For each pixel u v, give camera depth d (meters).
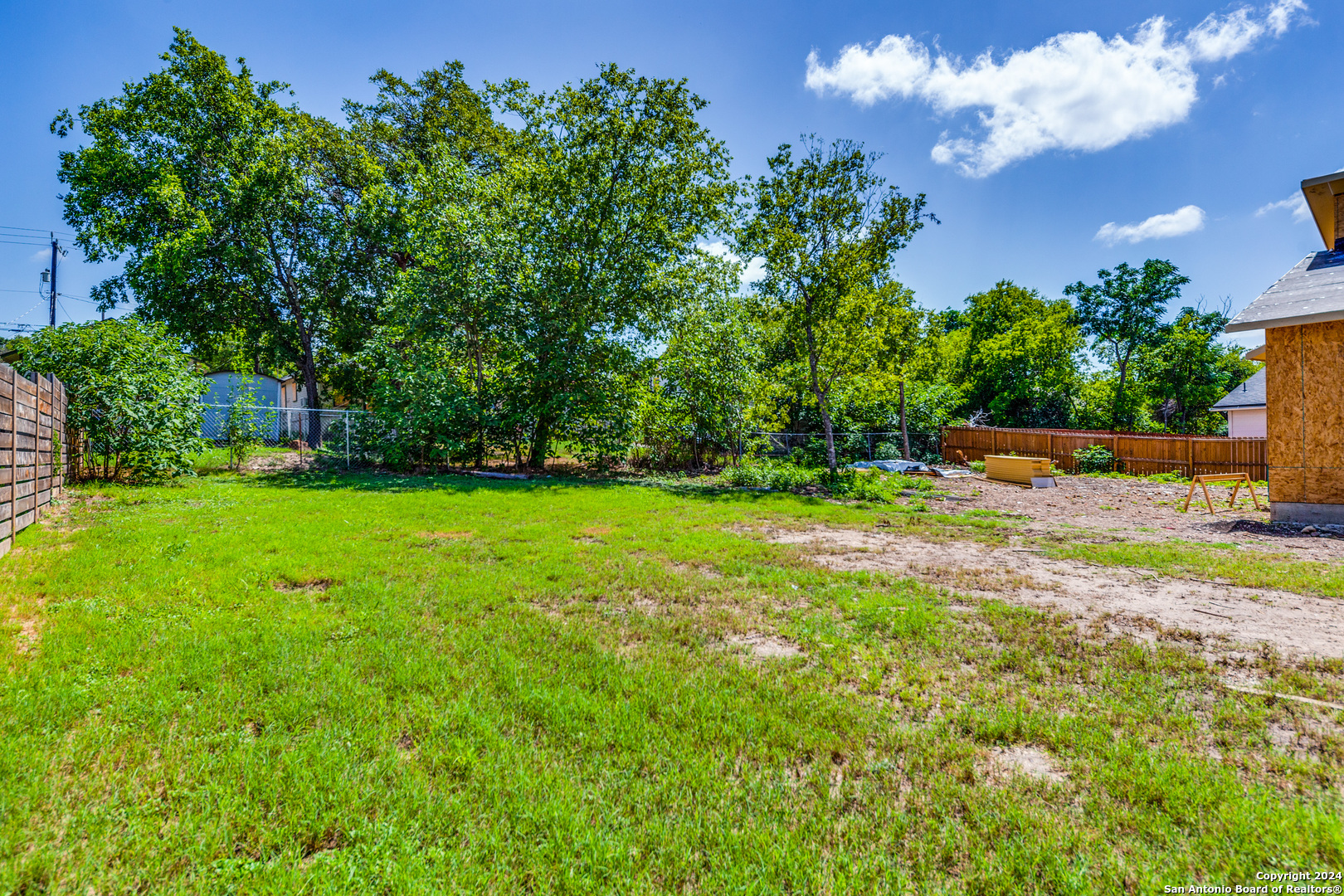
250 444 15.47
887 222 14.98
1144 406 37.34
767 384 19.16
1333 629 4.03
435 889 1.74
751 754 2.51
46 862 1.78
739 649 3.75
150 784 2.19
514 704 2.88
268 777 2.22
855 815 2.13
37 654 3.22
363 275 24.81
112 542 6.11
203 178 22.53
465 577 5.32
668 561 6.27
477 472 16.33
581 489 13.09
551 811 2.08
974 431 23.73
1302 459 8.70
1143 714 2.87
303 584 5.03
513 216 17.16
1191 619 4.30
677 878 1.83
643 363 18.09
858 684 3.24
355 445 16.55
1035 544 7.38
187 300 22.30
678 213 18.47
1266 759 2.50
